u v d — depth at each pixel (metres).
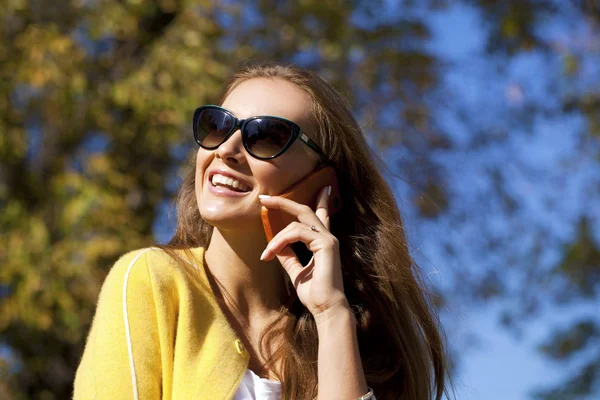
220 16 8.86
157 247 2.51
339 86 8.88
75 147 8.30
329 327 2.38
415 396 2.77
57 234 7.89
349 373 2.33
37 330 7.52
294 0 9.23
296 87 2.72
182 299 2.37
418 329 2.90
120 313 2.30
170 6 8.75
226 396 2.27
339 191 2.87
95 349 2.27
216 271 2.57
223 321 2.39
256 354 2.50
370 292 2.83
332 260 2.46
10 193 7.98
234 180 2.52
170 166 8.39
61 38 7.96
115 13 8.29
